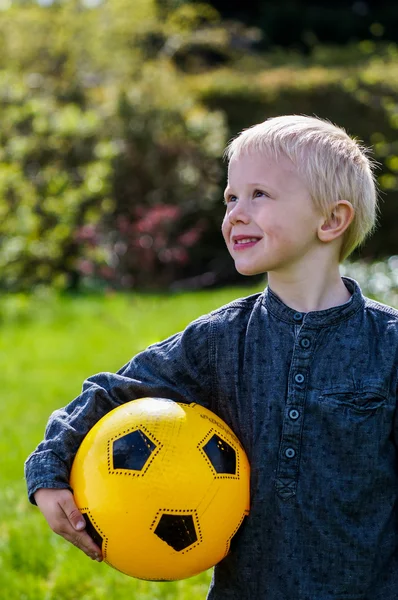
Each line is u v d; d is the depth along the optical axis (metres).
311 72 12.87
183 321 7.55
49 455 1.84
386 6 21.31
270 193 1.87
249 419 1.87
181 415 1.84
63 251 10.29
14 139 10.21
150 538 1.76
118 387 1.95
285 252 1.88
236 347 1.93
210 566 1.85
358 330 1.88
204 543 1.79
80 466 1.83
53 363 6.83
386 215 11.94
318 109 12.42
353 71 12.80
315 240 1.91
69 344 7.50
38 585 3.06
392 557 1.83
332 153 1.90
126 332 7.74
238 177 1.92
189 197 11.72
